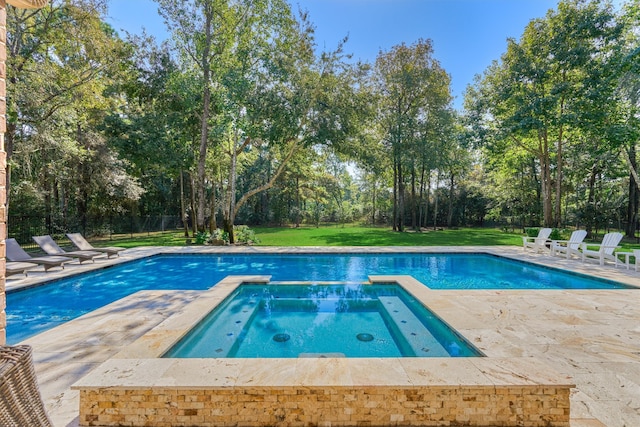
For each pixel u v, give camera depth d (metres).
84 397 2.29
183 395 2.28
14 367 1.14
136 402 2.28
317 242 15.09
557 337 3.73
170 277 8.42
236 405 2.29
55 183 16.02
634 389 2.70
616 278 7.00
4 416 1.07
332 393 2.29
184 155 15.96
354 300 6.11
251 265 9.92
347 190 47.47
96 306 5.96
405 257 11.11
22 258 7.63
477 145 15.60
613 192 20.41
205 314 4.58
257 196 32.69
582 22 12.34
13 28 10.46
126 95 16.36
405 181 28.92
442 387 2.29
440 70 20.20
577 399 2.56
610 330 3.95
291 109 13.22
